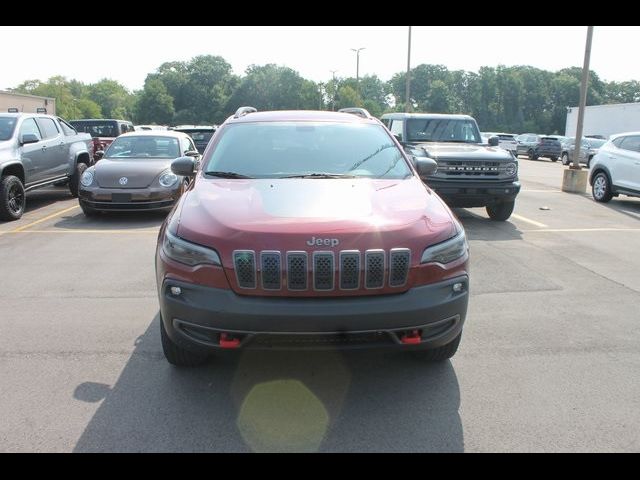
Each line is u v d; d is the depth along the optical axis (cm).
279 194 389
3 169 963
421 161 514
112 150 1116
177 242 344
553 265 711
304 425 334
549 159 3978
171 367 406
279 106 10581
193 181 447
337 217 347
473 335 475
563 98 10688
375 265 328
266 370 402
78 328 482
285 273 322
